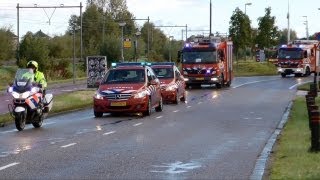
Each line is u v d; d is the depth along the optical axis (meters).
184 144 14.34
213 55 42.16
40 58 63.53
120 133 16.72
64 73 66.06
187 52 42.50
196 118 21.41
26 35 66.19
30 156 12.28
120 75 23.23
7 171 10.48
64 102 28.70
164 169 10.84
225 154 12.73
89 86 39.12
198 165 11.30
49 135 16.25
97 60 39.12
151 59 93.25
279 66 60.91
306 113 22.02
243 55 89.75
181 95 29.94
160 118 21.48
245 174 10.32
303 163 10.86
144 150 13.28
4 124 19.34
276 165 10.89
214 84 44.97
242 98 32.31
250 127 18.38
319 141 12.37
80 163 11.44
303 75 62.03
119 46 78.44
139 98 22.00
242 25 75.44
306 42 63.62
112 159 11.97
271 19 82.19
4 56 76.19
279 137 15.56
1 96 37.53
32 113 17.92
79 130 17.58
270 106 26.88
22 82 17.81
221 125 18.97
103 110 22.05
